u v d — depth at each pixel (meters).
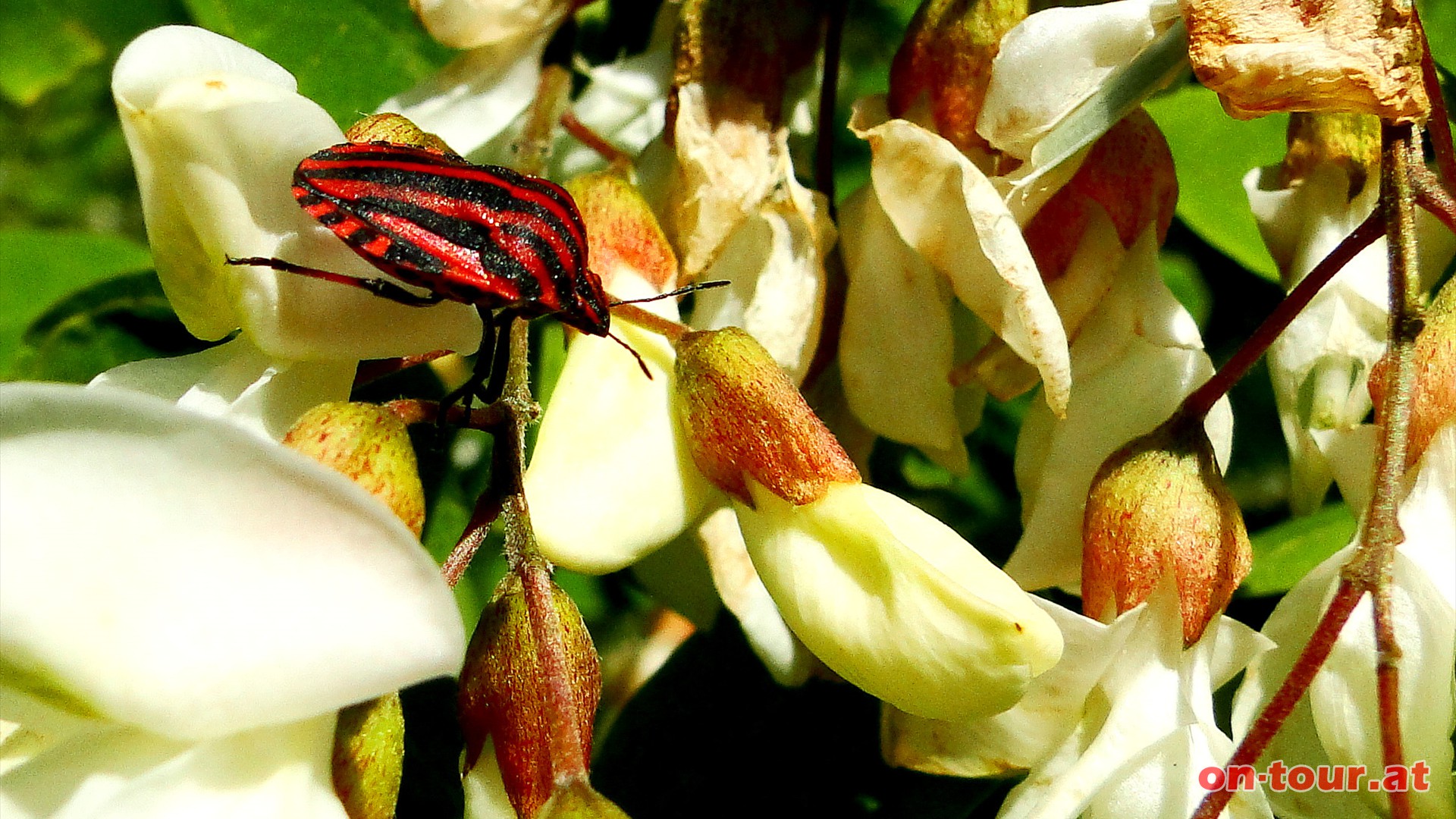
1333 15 0.05
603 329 0.06
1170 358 0.06
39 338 0.09
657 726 0.08
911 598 0.05
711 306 0.07
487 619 0.05
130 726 0.05
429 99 0.08
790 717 0.08
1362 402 0.07
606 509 0.06
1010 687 0.05
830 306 0.07
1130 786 0.06
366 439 0.05
